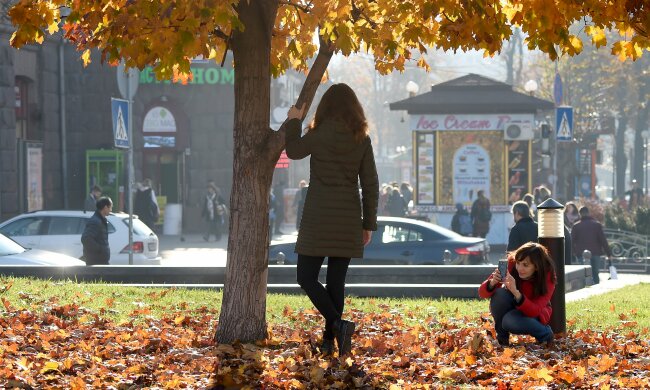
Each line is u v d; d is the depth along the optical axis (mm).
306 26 10672
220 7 8742
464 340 11133
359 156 9070
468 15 9484
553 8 9586
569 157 54625
